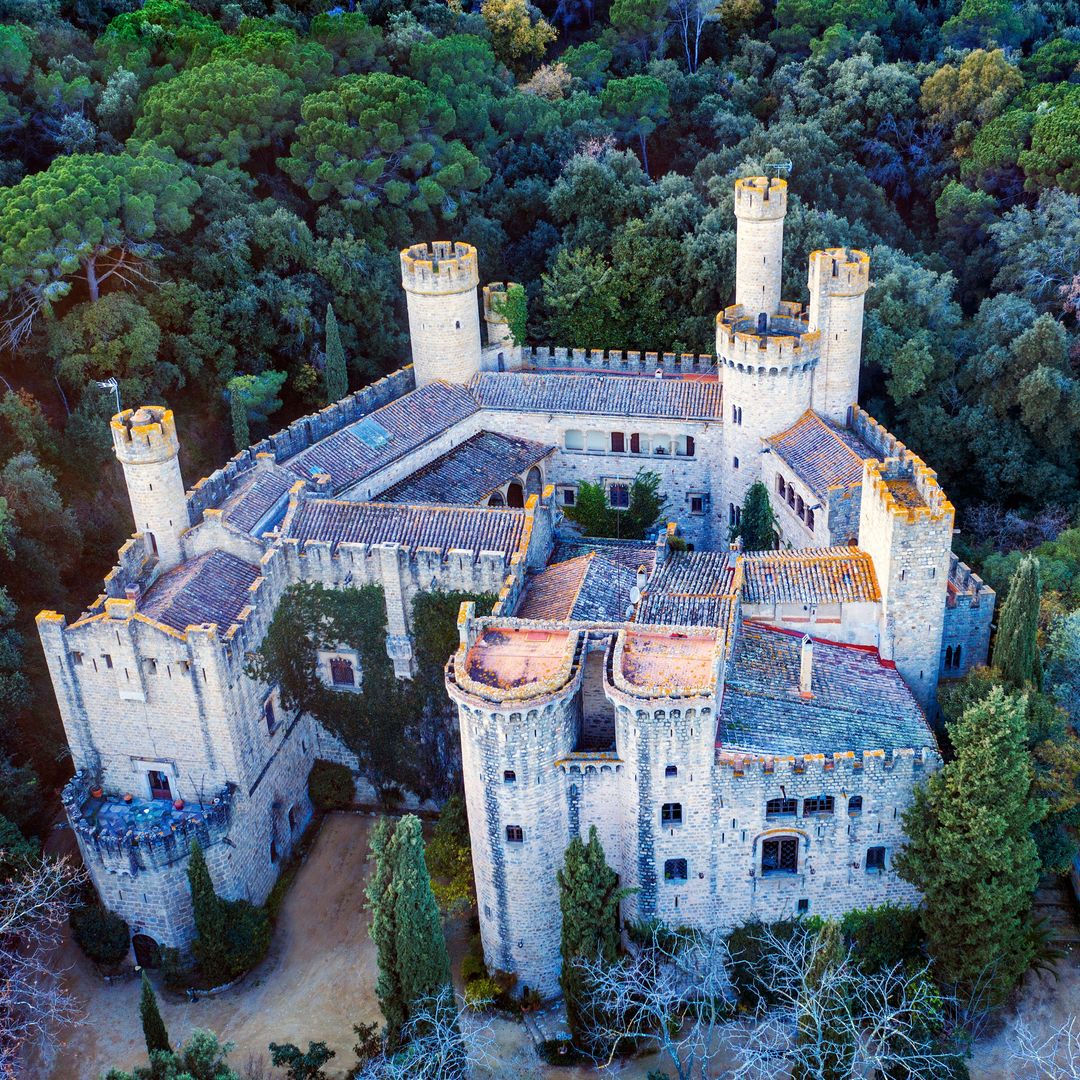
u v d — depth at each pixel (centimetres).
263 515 7619
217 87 11131
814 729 6259
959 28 15100
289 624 7412
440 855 6850
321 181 11338
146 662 6612
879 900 6341
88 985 6844
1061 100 12888
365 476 8506
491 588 7150
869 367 11350
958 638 7312
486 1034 6391
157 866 6588
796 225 11581
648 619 6675
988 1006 6116
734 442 9162
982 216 12762
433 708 7556
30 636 8056
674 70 14562
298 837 7694
